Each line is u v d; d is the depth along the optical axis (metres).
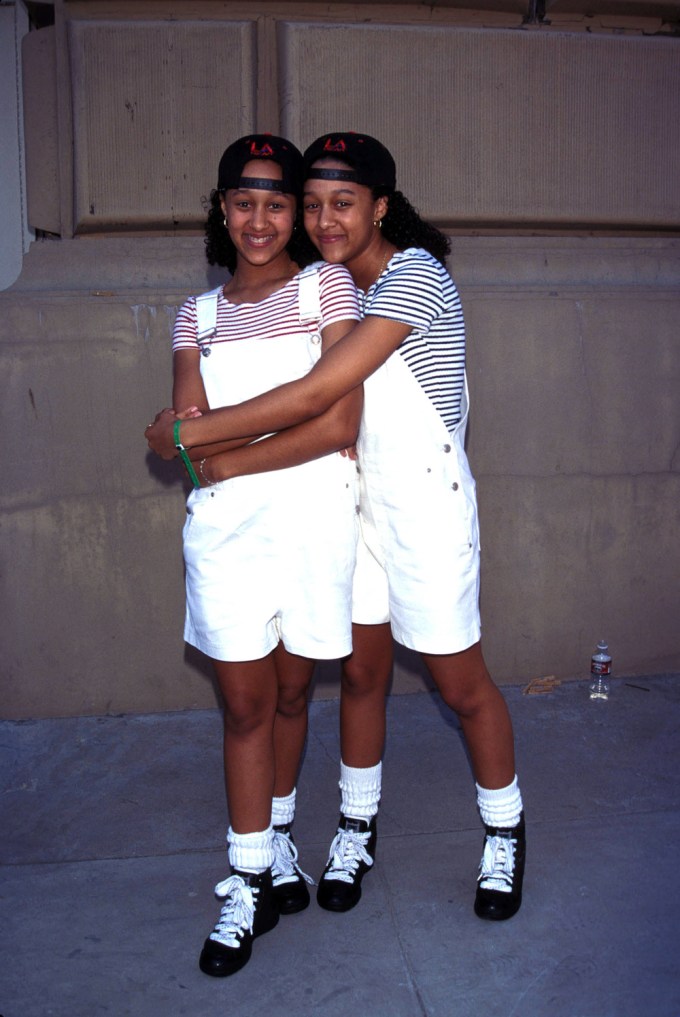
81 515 3.21
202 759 3.02
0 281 3.37
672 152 3.41
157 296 3.16
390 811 2.71
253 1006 1.96
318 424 2.01
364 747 2.35
